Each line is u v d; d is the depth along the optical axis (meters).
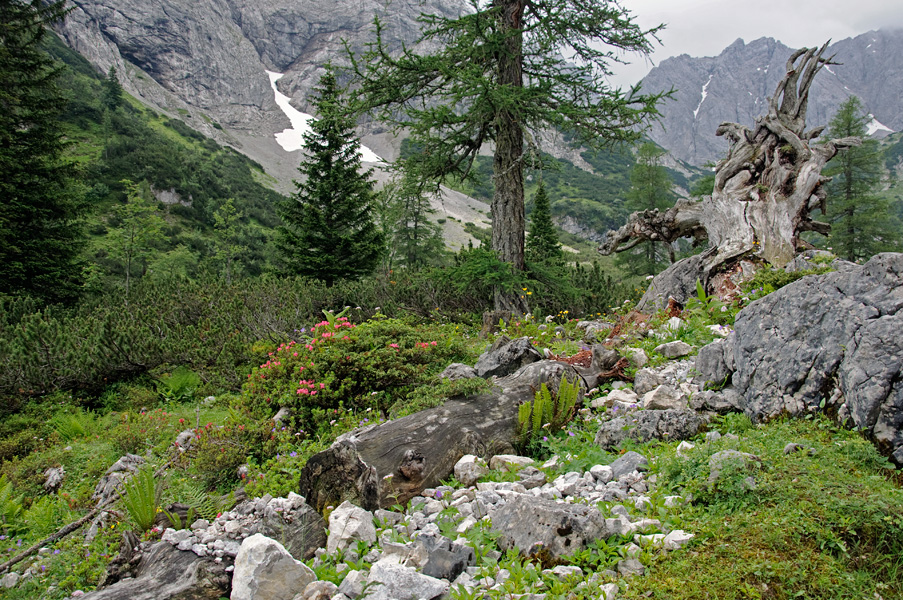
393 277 16.77
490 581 3.11
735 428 4.86
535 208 31.23
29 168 19.95
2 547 5.50
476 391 5.67
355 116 14.95
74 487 6.98
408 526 3.98
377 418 6.85
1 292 17.88
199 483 5.89
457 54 13.54
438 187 16.14
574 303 14.64
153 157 68.88
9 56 20.52
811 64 11.13
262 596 3.08
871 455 3.80
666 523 3.44
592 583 2.93
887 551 2.96
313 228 24.88
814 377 4.59
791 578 2.78
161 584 3.36
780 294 5.18
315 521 4.08
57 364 10.85
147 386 11.58
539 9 14.73
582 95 13.97
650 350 7.35
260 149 150.62
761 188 10.91
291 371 7.59
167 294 15.14
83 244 21.44
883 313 4.28
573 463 4.77
